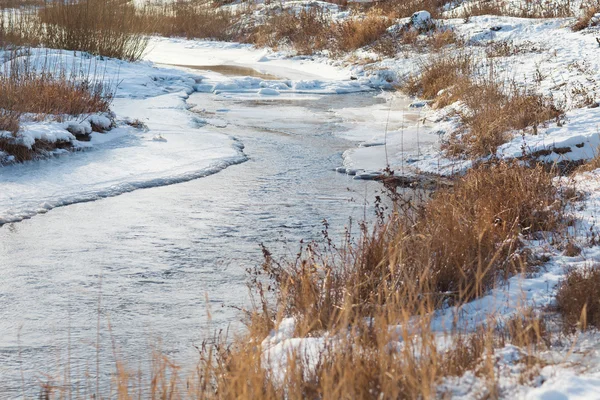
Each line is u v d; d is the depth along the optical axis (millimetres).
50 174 10258
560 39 19109
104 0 21734
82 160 11133
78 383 4766
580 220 7109
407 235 6082
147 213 8773
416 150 12109
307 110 16422
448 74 17656
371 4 30328
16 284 6570
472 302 5188
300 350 3877
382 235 5820
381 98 18266
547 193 7773
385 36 23938
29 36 20844
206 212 8859
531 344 4133
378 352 3738
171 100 16766
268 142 13055
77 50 20609
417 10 26781
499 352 3984
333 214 8805
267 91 18844
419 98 17875
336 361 3688
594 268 5434
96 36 20766
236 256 7320
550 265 5945
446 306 5227
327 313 4918
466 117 13312
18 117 11602
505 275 5633
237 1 36875
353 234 7926
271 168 11203
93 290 6453
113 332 5598
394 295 4785
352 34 24812
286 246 7590
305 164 11500
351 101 17781
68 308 6074
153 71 20172
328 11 30250
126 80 18172
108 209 8891
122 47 21203
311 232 8078
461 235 5887
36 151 11078
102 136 12656
